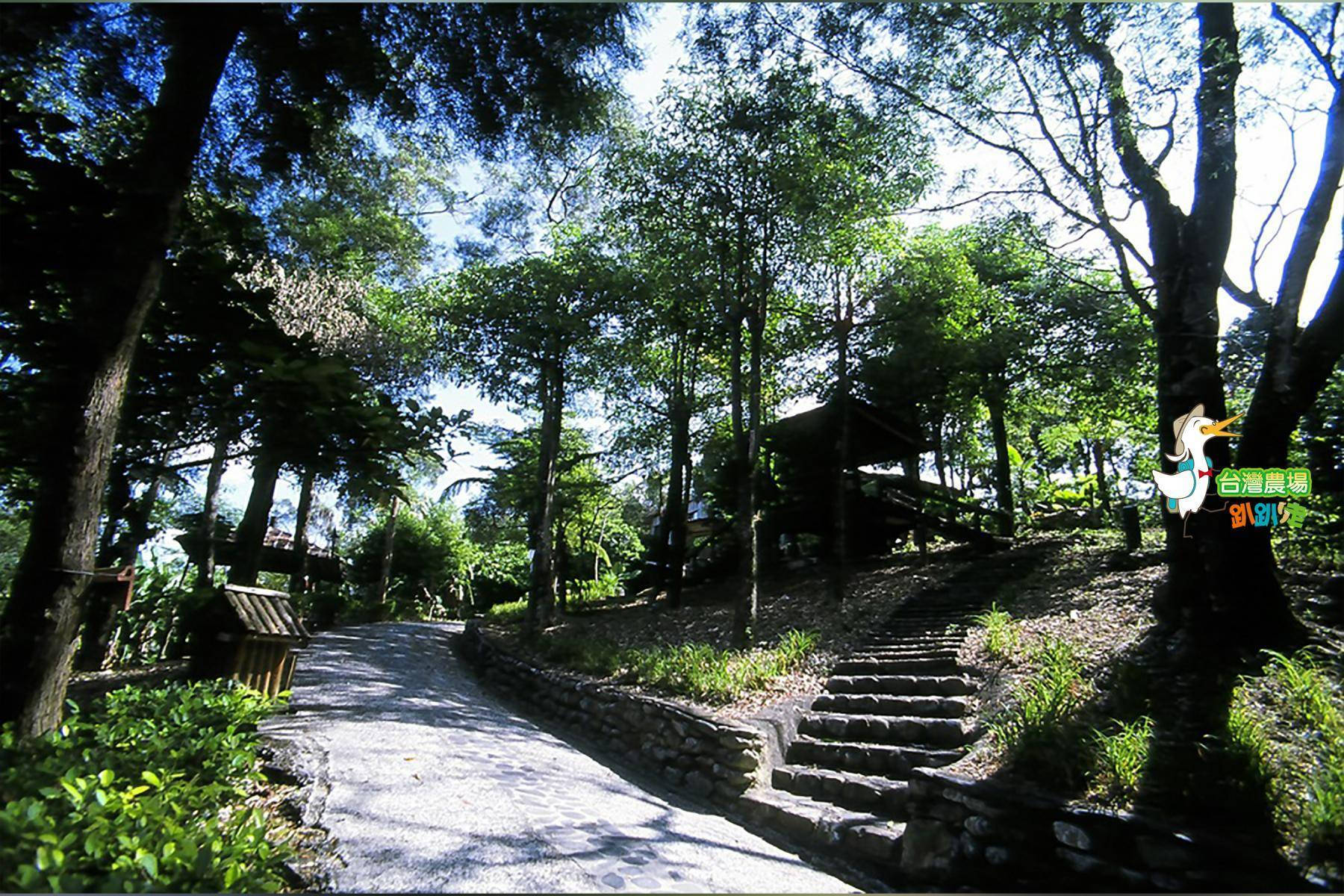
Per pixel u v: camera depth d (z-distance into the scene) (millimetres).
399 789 4594
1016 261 14281
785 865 4523
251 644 6906
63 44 4844
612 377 16078
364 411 5375
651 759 7242
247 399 5320
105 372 3959
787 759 6562
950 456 21969
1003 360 15266
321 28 5492
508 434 18344
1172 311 6602
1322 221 5926
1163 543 10203
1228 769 3895
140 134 5602
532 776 5551
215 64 4578
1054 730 4699
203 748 3881
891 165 10328
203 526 10664
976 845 4309
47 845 2186
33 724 3535
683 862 4121
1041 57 7359
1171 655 5844
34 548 3713
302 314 9742
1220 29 6387
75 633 3789
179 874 2328
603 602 18156
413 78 6242
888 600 10695
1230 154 6473
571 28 5840
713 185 10516
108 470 3998
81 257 4285
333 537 25844
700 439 16656
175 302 5047
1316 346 5723
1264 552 5781
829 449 15000
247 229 6043
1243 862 3361
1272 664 5176
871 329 14531
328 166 7422
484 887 3328
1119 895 3654
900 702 6672
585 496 17906
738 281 10742
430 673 11297
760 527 15523
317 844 3615
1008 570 10898
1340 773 3611
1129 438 20312
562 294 14367
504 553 29281
